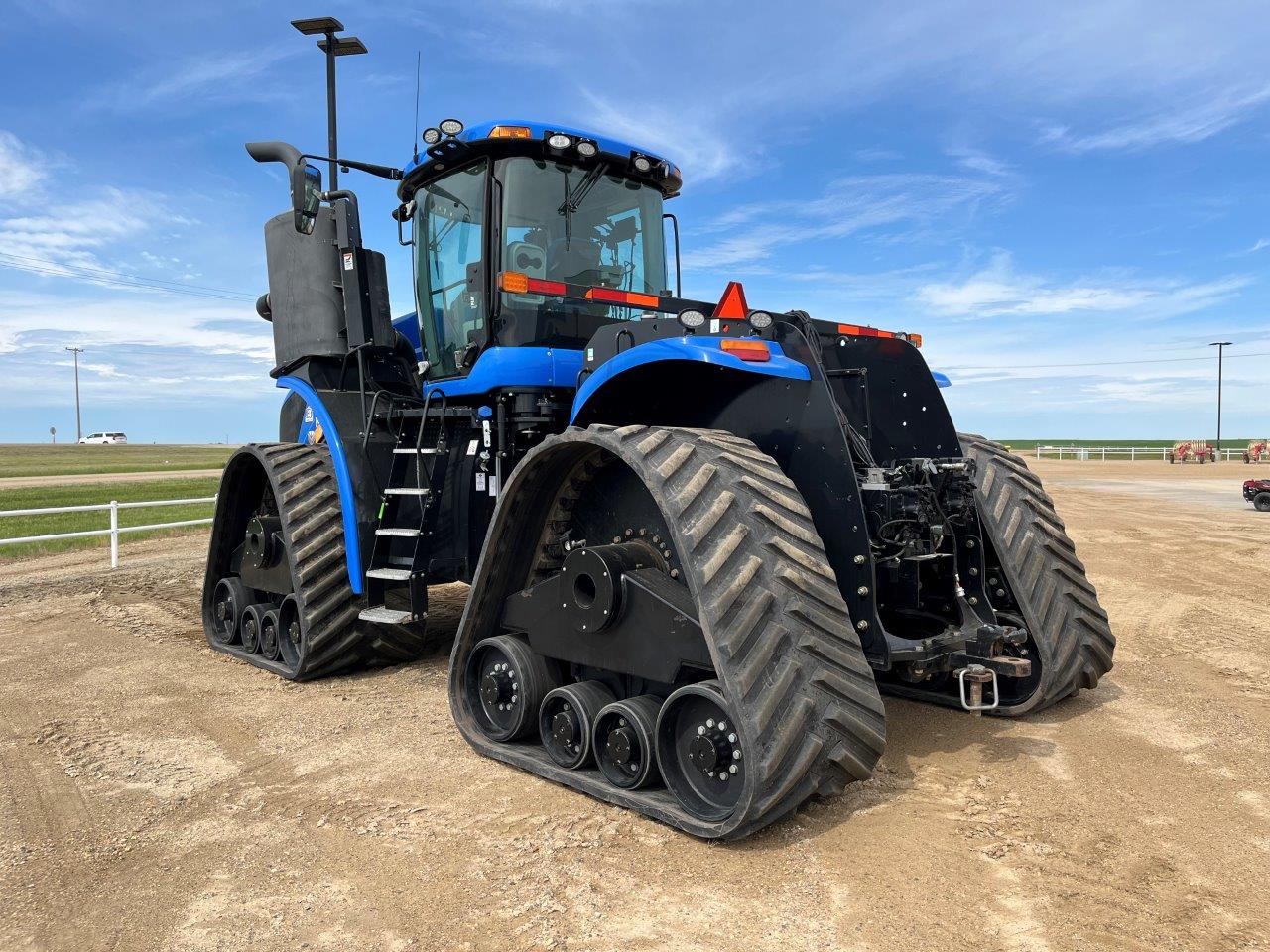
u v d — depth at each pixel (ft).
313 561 17.31
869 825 10.23
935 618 13.26
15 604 26.50
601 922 8.29
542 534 13.29
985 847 9.65
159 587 29.50
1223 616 22.93
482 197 15.72
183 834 10.66
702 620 9.47
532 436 15.81
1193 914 8.23
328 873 9.54
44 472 130.41
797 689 9.41
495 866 9.52
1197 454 151.23
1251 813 10.52
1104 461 163.73
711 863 9.37
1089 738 13.24
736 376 12.30
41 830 10.87
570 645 11.98
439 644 20.93
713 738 9.89
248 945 8.19
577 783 11.35
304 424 22.20
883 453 13.60
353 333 17.53
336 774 12.53
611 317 16.56
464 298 16.43
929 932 7.98
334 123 26.40
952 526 13.10
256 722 15.05
